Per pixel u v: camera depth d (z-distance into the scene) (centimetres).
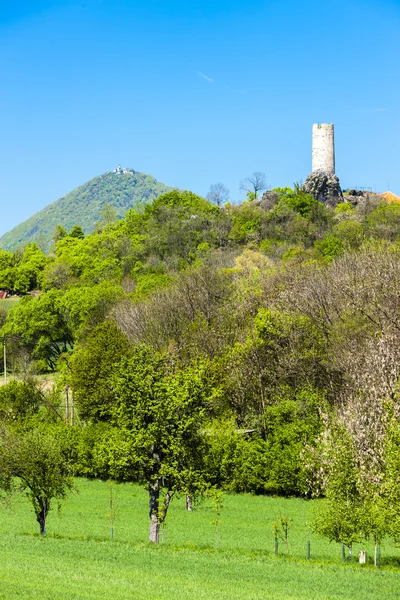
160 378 4888
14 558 3697
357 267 8212
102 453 4947
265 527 5225
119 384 4819
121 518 5506
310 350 7300
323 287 8050
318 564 4100
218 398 6781
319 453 5672
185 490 4681
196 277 9800
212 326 8519
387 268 7656
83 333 10881
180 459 4753
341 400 6488
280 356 7456
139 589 3175
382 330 6500
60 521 5362
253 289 8906
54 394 8512
